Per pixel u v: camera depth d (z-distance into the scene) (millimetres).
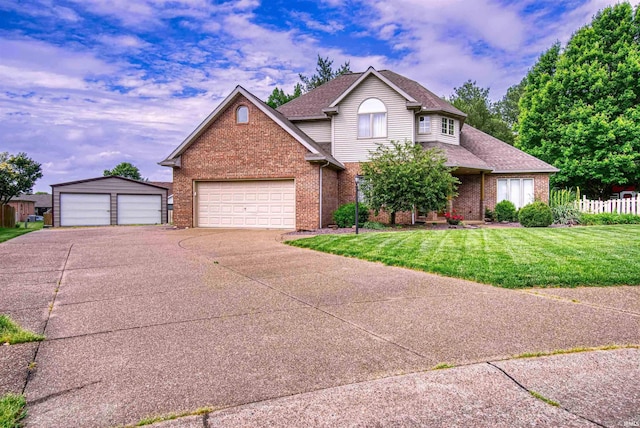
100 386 3127
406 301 5496
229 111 17062
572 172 25609
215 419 2658
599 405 2779
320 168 16109
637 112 23547
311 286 6402
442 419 2625
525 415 2658
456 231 13078
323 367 3455
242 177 16922
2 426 2535
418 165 14789
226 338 4172
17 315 4957
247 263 8430
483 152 21938
